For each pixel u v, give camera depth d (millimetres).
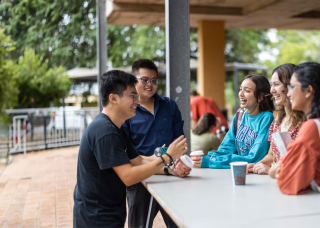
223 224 1376
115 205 1962
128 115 1998
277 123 2301
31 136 9844
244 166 1949
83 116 10641
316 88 1632
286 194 1751
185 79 3322
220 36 8633
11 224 3756
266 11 7602
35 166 7102
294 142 1719
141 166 1916
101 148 1854
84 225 1918
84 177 1924
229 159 2449
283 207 1560
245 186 1939
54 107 12516
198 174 2287
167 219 2682
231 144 2656
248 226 1354
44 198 4727
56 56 11086
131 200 2701
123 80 1947
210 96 8664
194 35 16797
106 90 1960
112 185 1940
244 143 2535
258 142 2404
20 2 8375
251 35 18109
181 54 3305
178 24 3291
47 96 12250
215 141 4312
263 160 2367
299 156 1699
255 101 2471
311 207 1550
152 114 2777
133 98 1974
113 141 1864
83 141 1933
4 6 8320
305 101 1680
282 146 1853
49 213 4105
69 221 3828
